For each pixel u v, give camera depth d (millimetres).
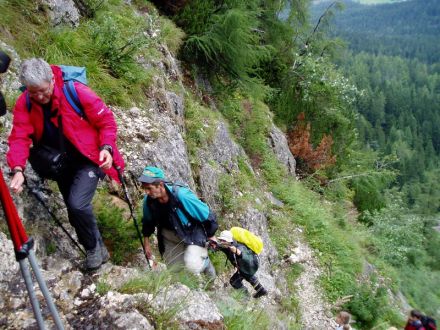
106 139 3207
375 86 124125
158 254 5199
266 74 15898
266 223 9734
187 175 6770
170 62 8867
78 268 3547
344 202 16516
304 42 17891
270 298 7570
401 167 72875
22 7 6105
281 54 16047
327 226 11453
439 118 109562
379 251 14836
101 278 3408
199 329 3135
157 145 6273
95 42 6816
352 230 14383
